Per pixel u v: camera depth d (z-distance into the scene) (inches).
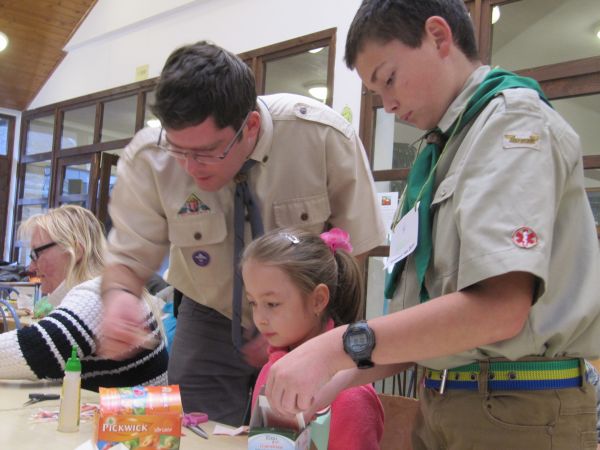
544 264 30.1
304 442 37.1
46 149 286.4
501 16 138.2
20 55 269.9
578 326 35.0
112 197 66.6
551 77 128.7
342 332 32.6
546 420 35.2
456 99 38.7
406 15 37.1
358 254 64.6
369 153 156.6
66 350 63.2
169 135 51.8
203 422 56.0
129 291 63.4
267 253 48.9
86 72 261.1
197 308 65.7
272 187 60.6
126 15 239.9
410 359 31.3
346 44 40.8
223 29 201.8
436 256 37.0
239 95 50.9
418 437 44.7
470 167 33.8
